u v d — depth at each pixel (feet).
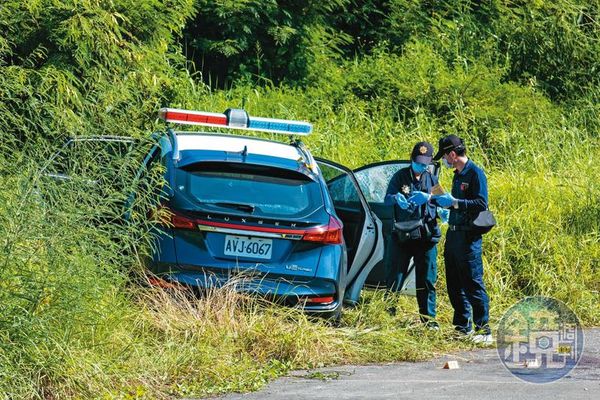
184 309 99.04
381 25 254.47
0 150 93.40
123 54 164.14
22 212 85.30
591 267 145.79
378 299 116.26
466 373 95.25
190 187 103.14
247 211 103.04
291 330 99.45
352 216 117.70
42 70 149.28
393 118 212.23
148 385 84.64
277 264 102.99
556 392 86.07
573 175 178.91
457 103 213.66
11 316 81.92
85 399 80.84
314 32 231.71
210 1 221.66
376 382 89.97
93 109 111.34
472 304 112.98
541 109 221.25
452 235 112.68
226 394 85.05
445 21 247.09
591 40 258.37
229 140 112.68
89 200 92.32
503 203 160.25
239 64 226.38
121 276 94.89
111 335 89.56
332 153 180.86
